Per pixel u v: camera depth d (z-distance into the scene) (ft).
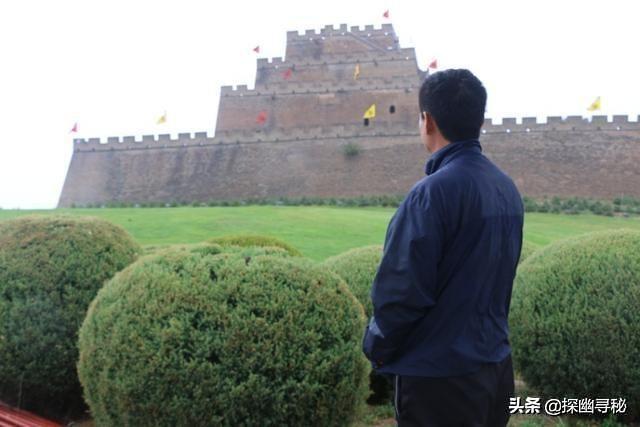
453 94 14.19
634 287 24.20
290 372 19.21
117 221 112.57
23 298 24.63
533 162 168.76
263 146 184.85
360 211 140.87
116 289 21.03
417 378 13.48
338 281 21.80
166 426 18.90
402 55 215.72
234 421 18.78
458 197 13.35
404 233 13.15
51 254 25.48
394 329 13.25
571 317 24.61
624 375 23.89
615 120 168.35
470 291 13.35
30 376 24.54
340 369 19.95
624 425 24.90
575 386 24.88
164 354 18.85
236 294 19.79
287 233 98.48
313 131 183.01
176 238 92.94
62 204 186.09
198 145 187.93
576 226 123.95
